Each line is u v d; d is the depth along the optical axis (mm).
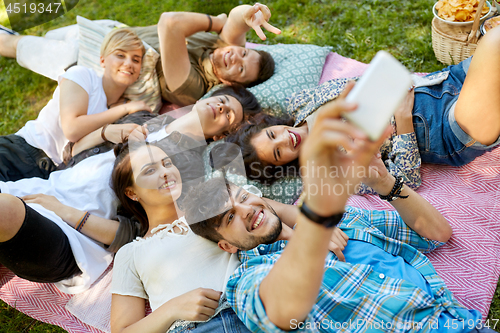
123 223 2018
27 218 1661
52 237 1739
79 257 1875
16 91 3252
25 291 2025
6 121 3133
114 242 1974
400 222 1811
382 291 1504
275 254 1594
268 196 2217
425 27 3113
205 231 1655
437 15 2609
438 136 2053
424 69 2906
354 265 1550
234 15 2551
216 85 2689
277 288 1031
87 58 2660
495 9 2445
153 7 3670
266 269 1324
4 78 3320
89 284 1973
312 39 3248
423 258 1689
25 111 3156
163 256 1756
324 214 890
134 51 2502
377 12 3297
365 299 1467
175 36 2449
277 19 3441
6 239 1607
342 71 2797
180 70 2570
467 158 2088
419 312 1474
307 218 909
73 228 1925
